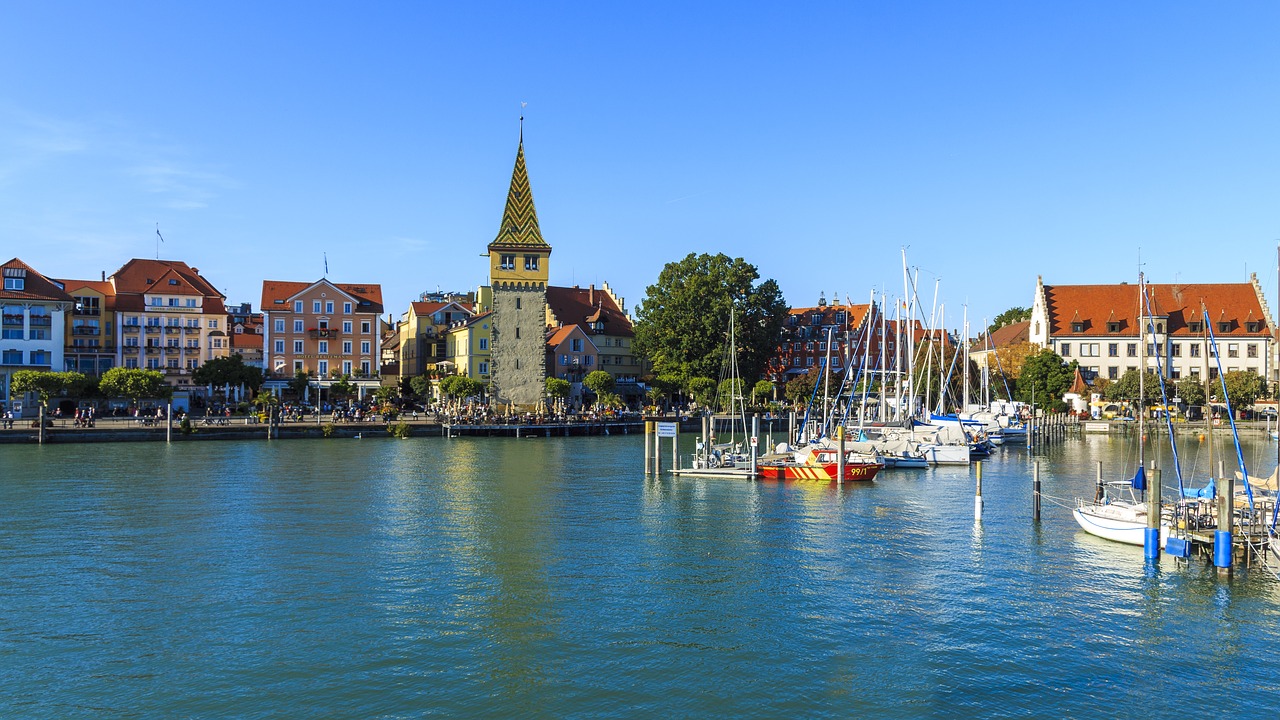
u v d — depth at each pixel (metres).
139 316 147.75
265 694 29.86
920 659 33.19
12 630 35.12
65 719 28.17
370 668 31.95
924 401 138.25
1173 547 45.06
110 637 34.50
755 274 163.00
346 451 97.56
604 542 50.16
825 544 49.88
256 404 129.88
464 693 30.08
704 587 41.47
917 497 65.81
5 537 49.75
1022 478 77.94
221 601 38.72
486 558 46.28
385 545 48.88
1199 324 168.38
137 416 116.75
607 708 29.17
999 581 42.47
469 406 135.12
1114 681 31.48
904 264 100.75
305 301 155.38
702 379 148.12
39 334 133.12
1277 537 42.56
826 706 29.50
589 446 109.06
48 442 100.38
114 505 59.53
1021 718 28.86
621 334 181.12
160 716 28.39
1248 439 127.56
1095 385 168.00
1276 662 33.06
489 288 181.38
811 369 176.25
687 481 73.56
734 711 29.05
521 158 148.50
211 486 68.50
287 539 49.97
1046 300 178.75
